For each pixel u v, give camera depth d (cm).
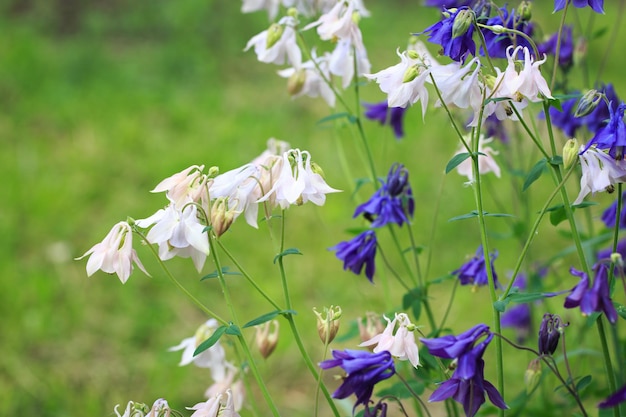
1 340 175
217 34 381
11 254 207
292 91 132
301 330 174
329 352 167
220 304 187
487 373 155
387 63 328
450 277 124
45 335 177
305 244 206
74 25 396
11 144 271
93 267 107
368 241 122
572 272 104
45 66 334
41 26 390
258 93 322
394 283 187
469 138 127
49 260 205
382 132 256
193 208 108
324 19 128
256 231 211
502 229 206
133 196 238
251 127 282
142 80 332
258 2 140
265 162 111
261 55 130
